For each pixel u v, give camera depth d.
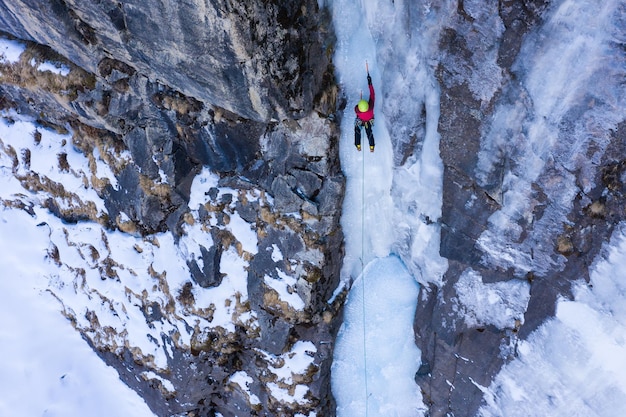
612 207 5.82
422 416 8.70
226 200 8.30
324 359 8.38
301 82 6.77
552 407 6.76
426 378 8.30
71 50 7.96
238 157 7.96
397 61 6.84
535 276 6.79
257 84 6.62
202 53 6.54
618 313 6.00
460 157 6.73
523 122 6.00
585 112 5.54
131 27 6.84
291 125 7.28
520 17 5.50
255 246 8.20
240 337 8.69
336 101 7.29
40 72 8.66
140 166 8.62
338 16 6.80
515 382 7.12
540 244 6.53
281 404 8.79
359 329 8.62
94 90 8.38
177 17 6.25
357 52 7.07
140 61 7.38
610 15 4.99
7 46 8.98
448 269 7.64
